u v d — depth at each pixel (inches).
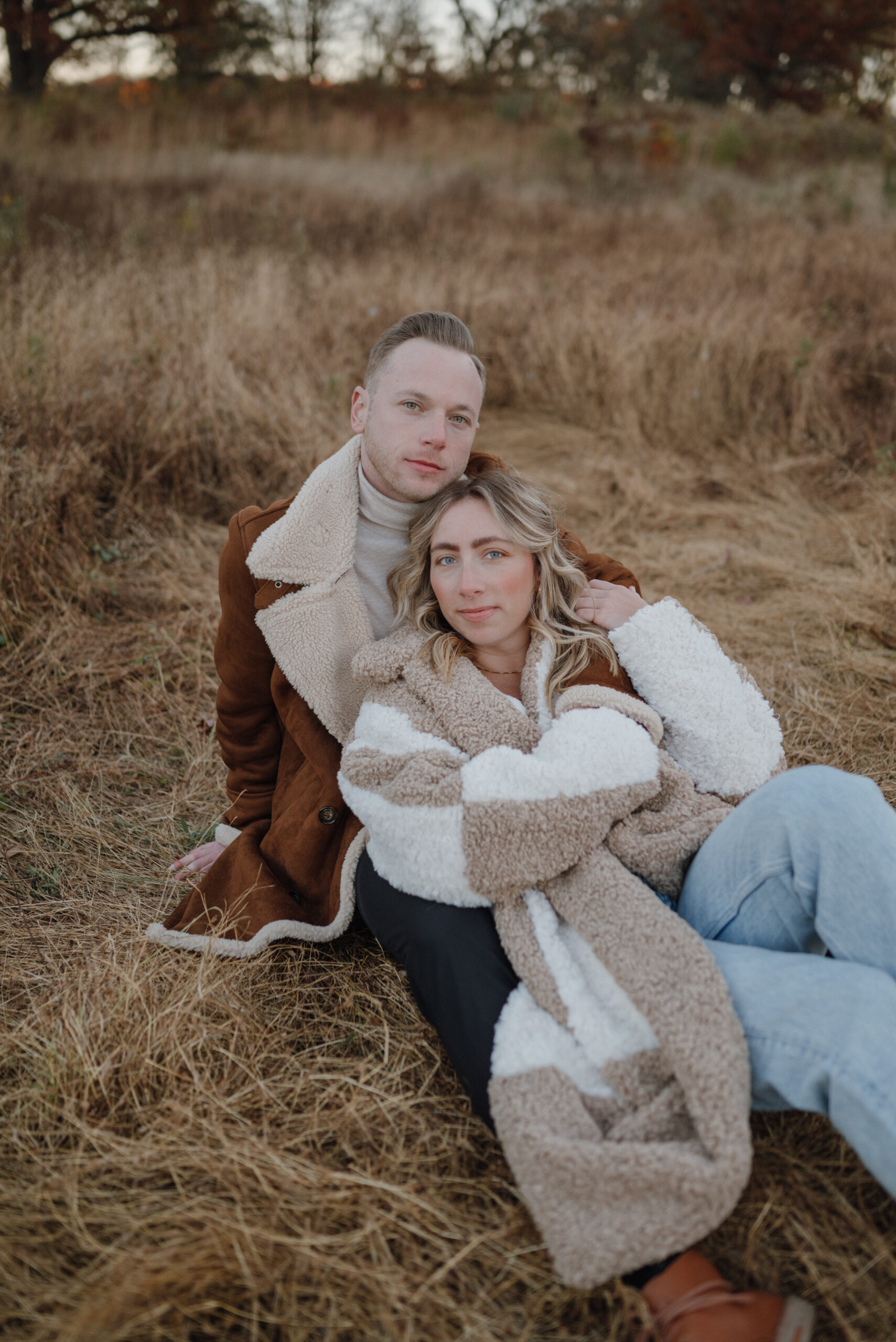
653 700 67.8
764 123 570.6
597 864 59.6
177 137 533.3
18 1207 54.5
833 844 54.8
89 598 126.3
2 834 89.6
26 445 135.7
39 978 72.6
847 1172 57.6
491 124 598.5
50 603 122.8
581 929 57.5
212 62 723.4
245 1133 59.2
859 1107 47.3
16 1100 61.7
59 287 197.6
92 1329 46.9
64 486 132.1
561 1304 50.1
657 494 170.1
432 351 69.7
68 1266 51.4
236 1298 49.8
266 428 165.9
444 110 651.5
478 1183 56.7
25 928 78.4
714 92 837.8
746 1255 52.4
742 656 120.0
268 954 75.0
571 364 217.5
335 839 75.4
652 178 455.8
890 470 164.9
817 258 265.4
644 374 201.8
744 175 481.4
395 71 775.1
